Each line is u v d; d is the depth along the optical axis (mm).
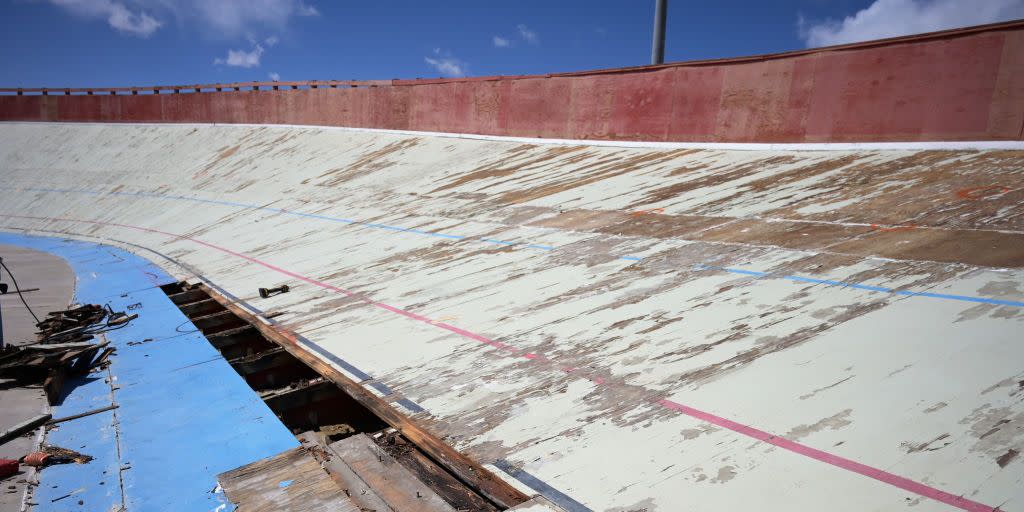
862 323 5031
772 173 11102
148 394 6336
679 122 14891
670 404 4398
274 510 3844
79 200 26750
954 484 3102
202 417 5676
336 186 19234
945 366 4164
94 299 11469
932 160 9695
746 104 13391
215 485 4336
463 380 5512
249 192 21516
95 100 35844
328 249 12672
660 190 11578
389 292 8891
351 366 6355
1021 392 3721
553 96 18172
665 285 6914
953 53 10016
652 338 5590
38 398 6297
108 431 5465
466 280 8719
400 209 14961
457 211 13500
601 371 5148
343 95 26406
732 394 4352
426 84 22812
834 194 9156
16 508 4203
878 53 11055
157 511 4082
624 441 4047
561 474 3809
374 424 6320
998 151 9336
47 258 17688
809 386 4250
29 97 37406
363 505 3811
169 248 16812
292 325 8172
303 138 26672
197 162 27625
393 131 24328
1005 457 3215
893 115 10938
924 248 6406
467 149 19781
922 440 3477
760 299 5973
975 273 5543
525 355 5805
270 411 5746
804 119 12336
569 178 14141
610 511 3381
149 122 34562
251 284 11141
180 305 10953
